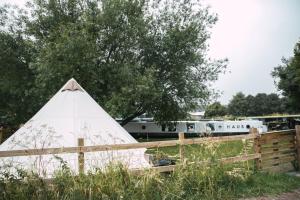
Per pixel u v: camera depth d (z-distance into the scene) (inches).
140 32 875.4
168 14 941.2
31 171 221.5
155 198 231.9
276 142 373.1
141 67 918.4
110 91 802.8
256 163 346.6
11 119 1000.2
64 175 225.6
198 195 250.8
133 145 267.4
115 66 831.1
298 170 388.5
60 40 752.3
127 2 864.3
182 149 290.4
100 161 255.4
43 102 918.4
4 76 919.7
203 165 276.7
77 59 737.0
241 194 266.4
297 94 1417.3
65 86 390.6
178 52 919.0
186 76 933.2
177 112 938.7
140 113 954.1
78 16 892.0
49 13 895.7
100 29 848.9
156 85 869.8
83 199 210.7
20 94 908.6
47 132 329.4
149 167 261.4
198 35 928.3
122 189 224.2
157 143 278.8
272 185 293.1
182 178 255.4
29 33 911.7
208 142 303.3
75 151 243.6
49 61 744.3
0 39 910.4
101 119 369.7
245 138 341.1
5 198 202.7
